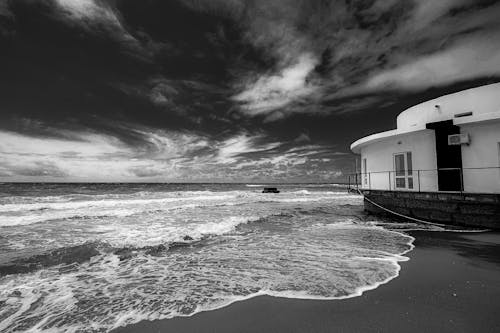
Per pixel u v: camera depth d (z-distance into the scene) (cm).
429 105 1309
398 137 1322
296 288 503
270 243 906
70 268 660
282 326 367
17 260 710
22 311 433
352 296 460
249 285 527
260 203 2559
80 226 1200
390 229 1120
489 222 963
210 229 1148
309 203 2653
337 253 757
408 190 1236
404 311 402
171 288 521
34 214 1523
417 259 676
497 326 356
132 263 698
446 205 1071
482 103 1119
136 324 385
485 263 639
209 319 394
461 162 1068
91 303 459
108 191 4141
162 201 2459
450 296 453
